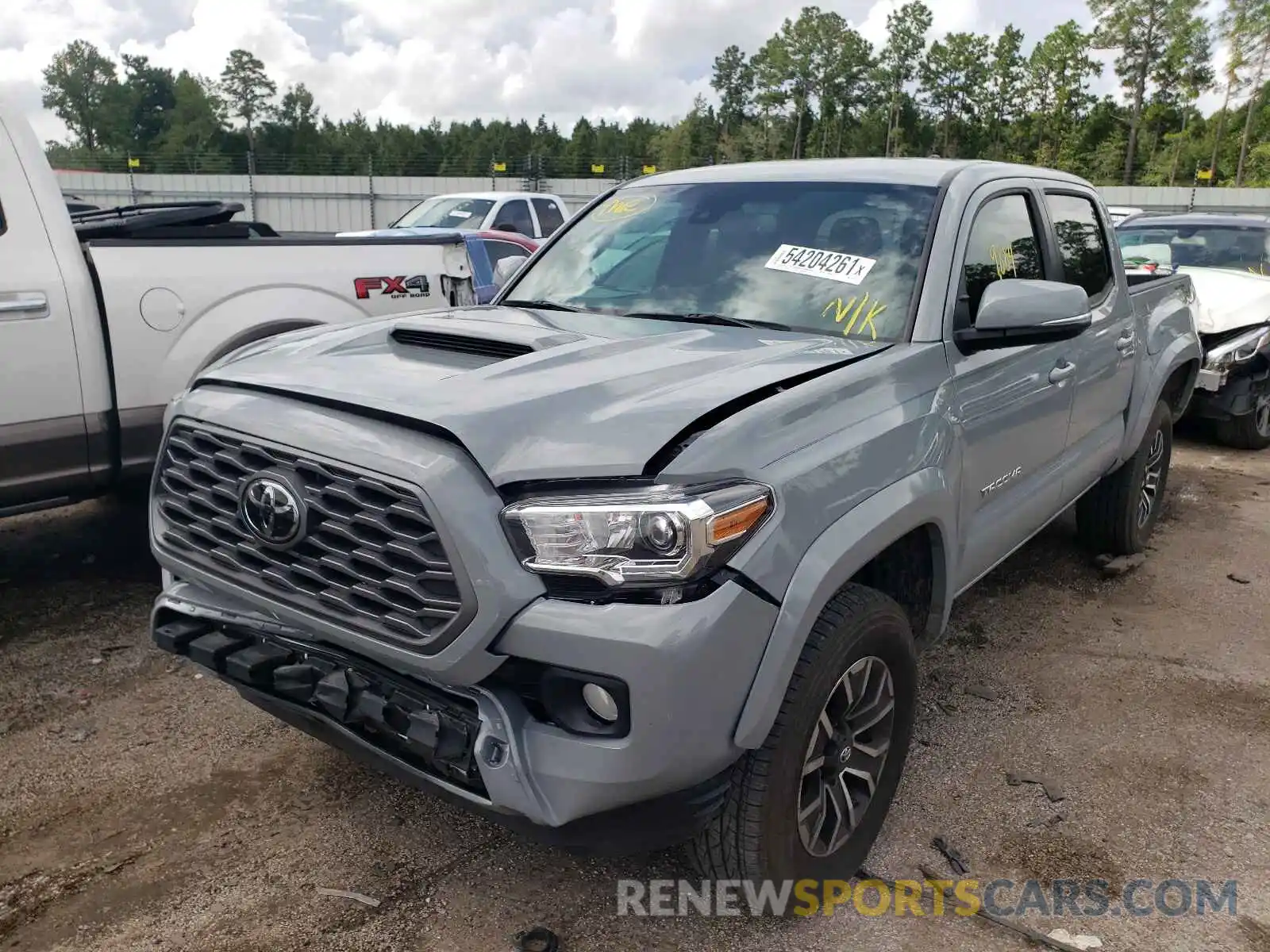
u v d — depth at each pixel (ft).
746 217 11.94
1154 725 12.41
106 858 9.50
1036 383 11.79
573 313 11.32
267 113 292.61
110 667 13.21
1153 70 237.25
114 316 14.12
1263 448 27.30
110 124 310.65
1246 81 202.69
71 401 13.79
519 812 7.20
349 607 7.50
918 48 247.91
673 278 11.65
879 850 9.86
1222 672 13.88
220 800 10.44
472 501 6.96
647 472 6.96
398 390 7.86
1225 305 25.44
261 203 103.50
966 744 11.87
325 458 7.53
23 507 13.80
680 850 9.75
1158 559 18.33
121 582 16.05
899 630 8.84
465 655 6.99
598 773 6.93
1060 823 10.37
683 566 6.82
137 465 14.67
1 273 12.98
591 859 9.58
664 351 9.13
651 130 332.60
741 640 7.11
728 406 7.75
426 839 9.89
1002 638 14.85
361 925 8.67
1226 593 16.75
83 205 27.20
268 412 8.14
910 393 9.31
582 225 13.46
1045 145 251.60
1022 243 12.55
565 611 6.86
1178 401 18.54
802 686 7.81
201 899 8.96
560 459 7.01
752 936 8.63
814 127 253.65
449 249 18.29
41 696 12.44
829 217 11.49
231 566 8.40
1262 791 11.05
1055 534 19.39
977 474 10.53
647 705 6.80
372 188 103.35
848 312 10.41
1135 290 16.12
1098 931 8.82
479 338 9.34
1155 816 10.55
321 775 10.94
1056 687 13.37
